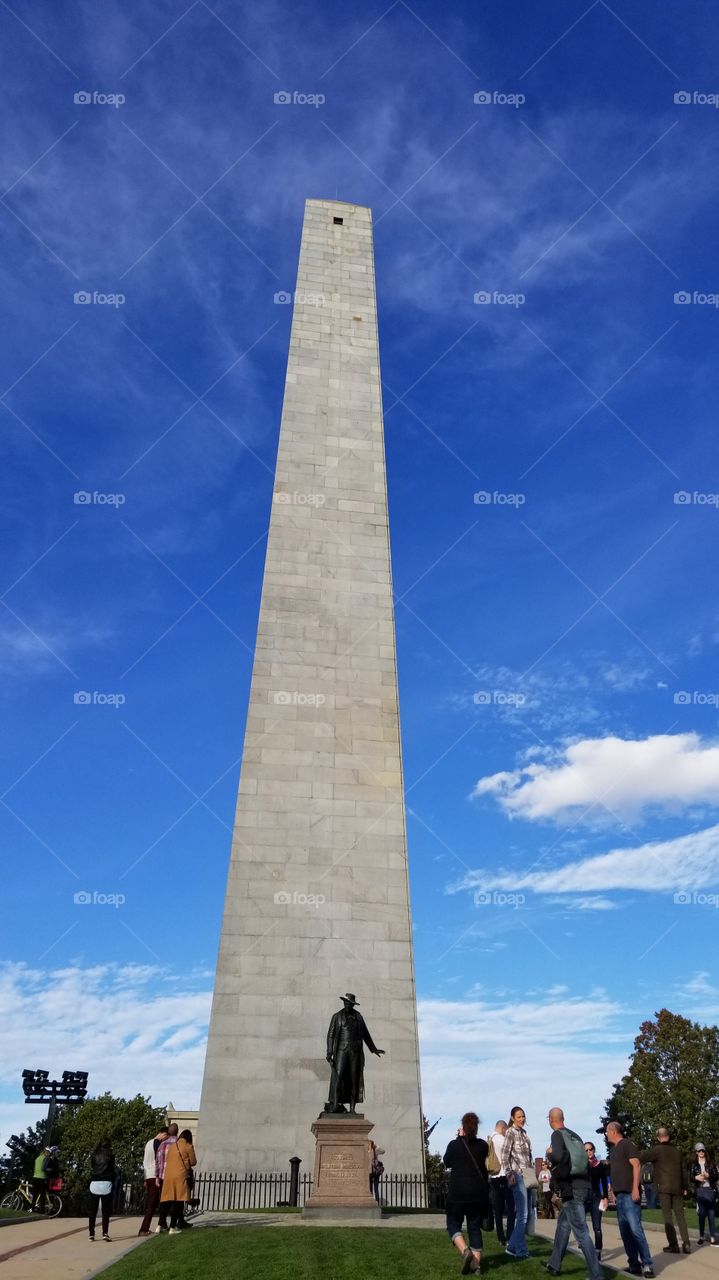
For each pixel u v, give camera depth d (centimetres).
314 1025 3203
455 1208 1432
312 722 3712
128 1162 8012
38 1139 8150
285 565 3994
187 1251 1655
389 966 3347
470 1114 1502
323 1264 1496
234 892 3378
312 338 4556
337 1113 2328
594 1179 2498
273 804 3541
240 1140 3000
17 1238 2030
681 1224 1783
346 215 5041
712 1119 6575
